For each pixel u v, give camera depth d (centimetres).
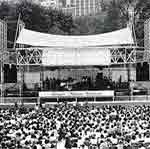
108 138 2611
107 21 12231
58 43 6022
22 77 6281
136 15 11056
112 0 12356
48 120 3606
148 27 6225
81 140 2573
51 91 5459
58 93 5409
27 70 6794
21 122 3638
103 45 6050
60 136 2716
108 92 5394
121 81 6675
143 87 6003
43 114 4081
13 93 5919
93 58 5553
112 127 3119
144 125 3250
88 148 2419
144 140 2631
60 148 2477
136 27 10562
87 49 5544
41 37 6119
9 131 3047
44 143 2523
